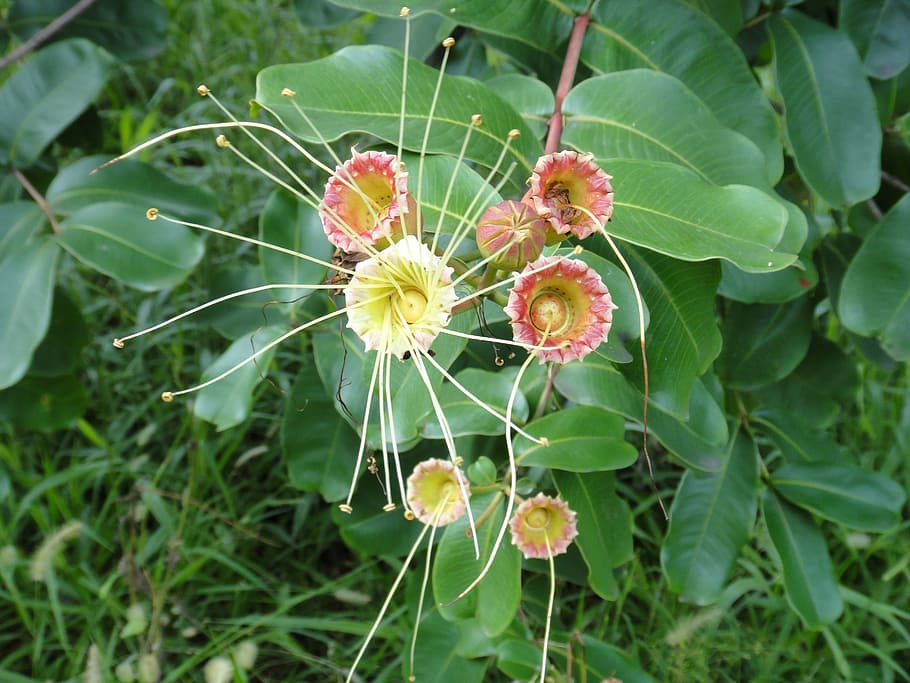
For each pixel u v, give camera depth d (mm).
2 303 402
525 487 353
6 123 445
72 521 531
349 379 426
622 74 336
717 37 360
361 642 597
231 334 530
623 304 291
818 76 401
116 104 865
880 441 707
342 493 492
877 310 373
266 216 462
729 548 438
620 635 606
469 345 461
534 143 314
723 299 504
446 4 348
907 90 443
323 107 293
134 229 417
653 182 284
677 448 376
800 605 426
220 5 990
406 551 494
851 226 458
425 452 488
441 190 297
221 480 636
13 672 598
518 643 414
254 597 643
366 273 231
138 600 609
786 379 515
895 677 634
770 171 363
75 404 558
